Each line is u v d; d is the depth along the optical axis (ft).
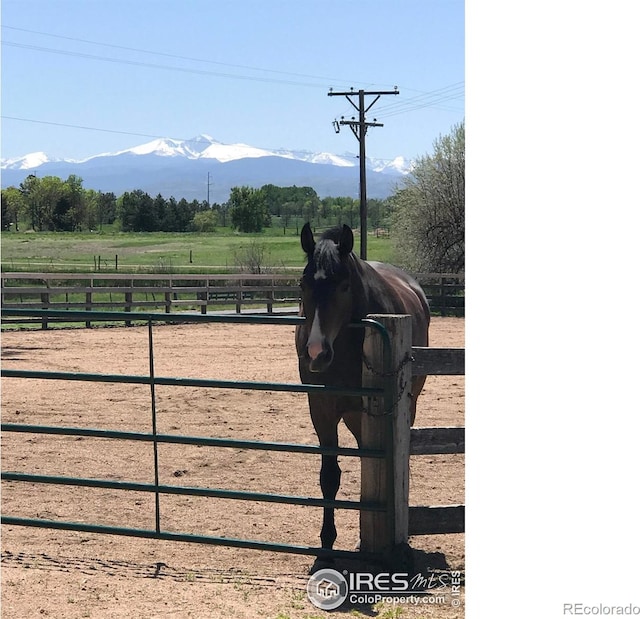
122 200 456.04
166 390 39.60
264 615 14.89
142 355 52.54
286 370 46.44
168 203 469.57
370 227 336.08
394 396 16.97
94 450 27.76
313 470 25.39
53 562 17.70
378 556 17.04
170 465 25.89
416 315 21.50
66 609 15.03
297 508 21.90
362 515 17.49
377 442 17.21
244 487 23.45
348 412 18.25
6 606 15.11
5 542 19.13
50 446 28.30
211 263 227.20
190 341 61.31
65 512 21.31
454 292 94.73
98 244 314.76
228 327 73.46
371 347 17.17
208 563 18.01
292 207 599.98
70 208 436.35
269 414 33.96
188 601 15.49
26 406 35.24
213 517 20.99
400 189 135.13
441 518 17.74
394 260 133.49
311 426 31.50
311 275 16.67
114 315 18.75
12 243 306.76
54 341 59.98
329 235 17.49
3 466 25.55
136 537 19.72
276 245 308.81
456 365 17.78
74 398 37.37
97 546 18.98
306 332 17.38
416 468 25.68
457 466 26.05
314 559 18.38
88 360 49.57
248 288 82.33
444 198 127.75
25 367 46.19
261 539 19.36
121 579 16.70
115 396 37.93
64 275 71.97
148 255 262.26
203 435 29.84
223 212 528.63
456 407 35.32
